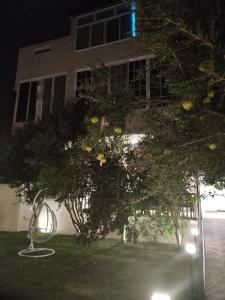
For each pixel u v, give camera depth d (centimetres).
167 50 302
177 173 356
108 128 409
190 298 480
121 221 774
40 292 527
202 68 268
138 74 370
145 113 410
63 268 678
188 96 289
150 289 531
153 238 923
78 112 1111
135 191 660
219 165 312
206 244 834
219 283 552
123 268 677
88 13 1499
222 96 297
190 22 317
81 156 726
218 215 1126
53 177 802
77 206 880
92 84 411
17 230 1230
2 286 562
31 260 750
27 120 1347
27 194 1137
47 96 1512
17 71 1623
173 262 721
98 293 518
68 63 1490
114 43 1382
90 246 885
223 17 362
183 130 342
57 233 1138
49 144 882
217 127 292
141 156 416
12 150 1206
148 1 315
